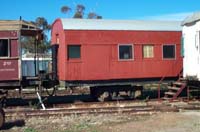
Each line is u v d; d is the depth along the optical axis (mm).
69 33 20844
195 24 20812
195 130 13008
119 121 15227
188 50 21531
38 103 19375
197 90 21125
